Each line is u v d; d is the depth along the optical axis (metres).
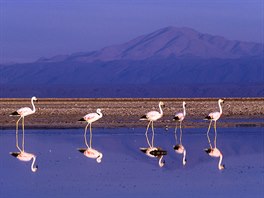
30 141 42.44
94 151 37.78
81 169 31.59
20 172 30.69
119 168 32.00
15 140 43.06
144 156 36.22
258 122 56.44
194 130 49.72
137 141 42.75
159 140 43.31
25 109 44.97
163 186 27.38
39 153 36.94
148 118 45.00
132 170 31.44
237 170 31.44
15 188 26.80
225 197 25.34
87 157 35.59
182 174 30.34
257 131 48.91
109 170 31.30
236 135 46.22
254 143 41.56
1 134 46.72
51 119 57.97
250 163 33.62
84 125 52.91
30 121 56.12
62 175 29.92
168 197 25.27
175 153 37.41
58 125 52.88
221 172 30.91
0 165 32.75
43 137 44.66
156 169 31.80
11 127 51.44
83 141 42.59
